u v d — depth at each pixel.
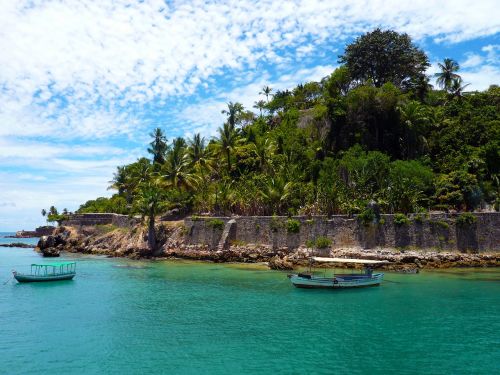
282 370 25.59
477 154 77.38
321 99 112.38
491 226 61.75
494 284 50.91
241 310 40.19
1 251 115.25
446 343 30.12
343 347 29.48
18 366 26.89
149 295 47.50
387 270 60.44
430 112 89.75
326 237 66.88
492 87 102.44
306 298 45.16
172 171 94.81
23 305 43.38
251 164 99.00
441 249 61.94
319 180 80.25
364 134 89.44
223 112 117.38
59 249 101.69
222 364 26.66
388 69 104.19
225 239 74.56
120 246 90.88
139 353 28.88
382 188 71.94
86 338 32.19
